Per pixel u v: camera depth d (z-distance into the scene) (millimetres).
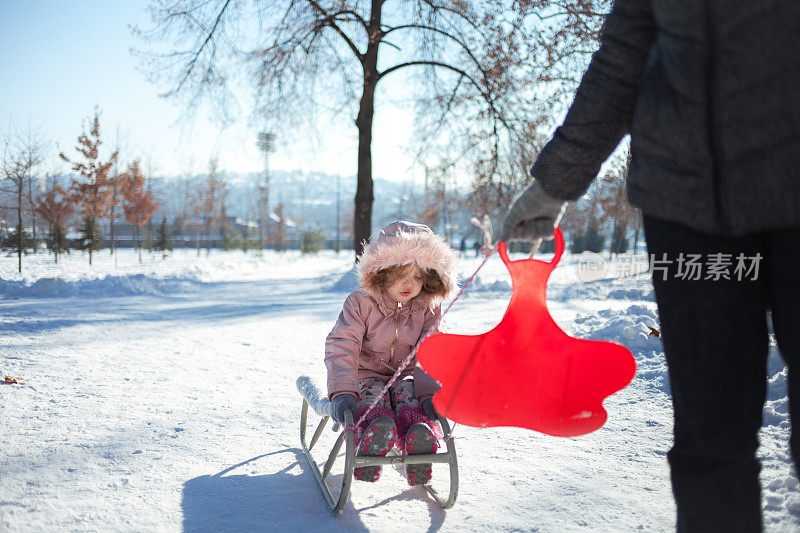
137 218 35625
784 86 1213
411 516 2473
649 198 1438
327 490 2656
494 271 19156
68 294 14102
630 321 5973
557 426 2029
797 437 1285
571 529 2311
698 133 1329
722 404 1412
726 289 1377
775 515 2250
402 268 2748
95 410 4074
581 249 33250
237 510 2520
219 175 51156
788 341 1283
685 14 1345
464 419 2107
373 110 17594
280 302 12711
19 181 23484
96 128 29641
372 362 2936
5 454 3152
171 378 5172
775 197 1231
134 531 2301
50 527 2314
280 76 17094
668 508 2488
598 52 1668
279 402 4414
